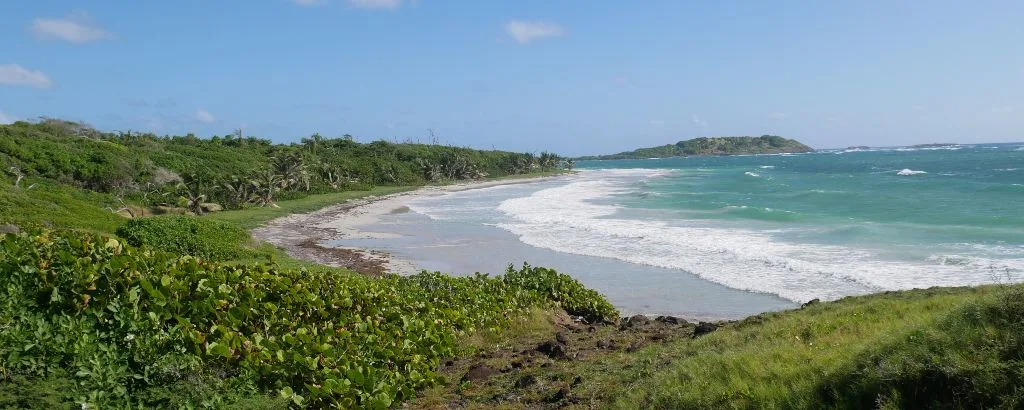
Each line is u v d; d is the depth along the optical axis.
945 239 27.12
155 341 6.96
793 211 41.28
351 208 53.62
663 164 188.38
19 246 8.08
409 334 9.98
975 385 5.48
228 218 44.38
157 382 6.35
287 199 59.88
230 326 8.16
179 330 7.43
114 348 6.61
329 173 73.81
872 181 69.44
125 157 51.69
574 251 27.58
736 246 27.05
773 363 7.38
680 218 38.84
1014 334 5.93
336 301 9.95
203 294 8.38
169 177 52.53
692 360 8.19
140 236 21.66
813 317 10.87
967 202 42.66
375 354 8.88
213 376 6.86
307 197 62.56
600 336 12.16
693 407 6.72
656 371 8.30
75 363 6.19
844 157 179.38
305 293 9.65
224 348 7.26
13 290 7.11
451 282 14.53
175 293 8.06
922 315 9.05
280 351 7.65
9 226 17.36
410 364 9.01
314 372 7.64
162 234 22.25
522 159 123.38
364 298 10.57
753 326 10.88
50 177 44.03
